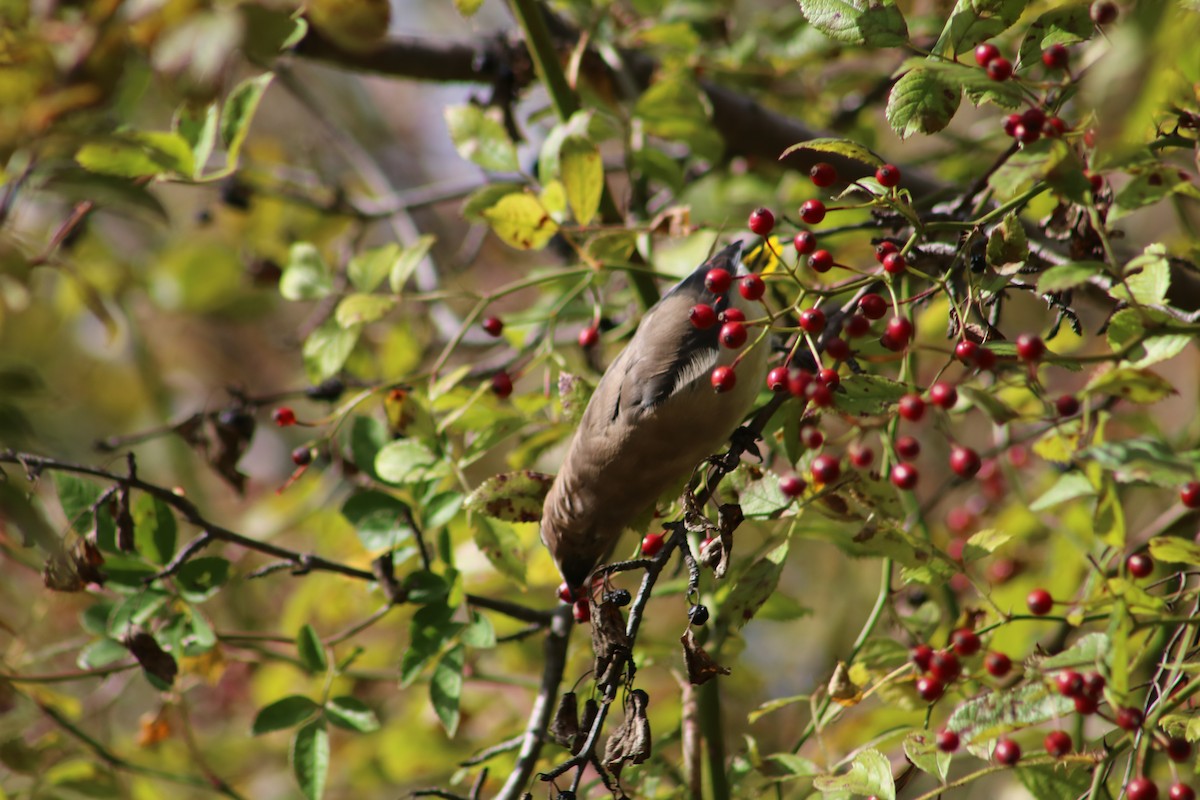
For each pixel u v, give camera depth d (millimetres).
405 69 11961
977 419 15023
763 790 7879
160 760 10992
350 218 13211
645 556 7422
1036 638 10000
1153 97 4301
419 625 8172
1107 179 6723
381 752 11320
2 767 9781
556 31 11523
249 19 5578
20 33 5977
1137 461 5234
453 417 8578
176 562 8039
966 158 12047
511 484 7980
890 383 6320
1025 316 15188
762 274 6633
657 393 7578
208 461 9844
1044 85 6250
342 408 8969
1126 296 5926
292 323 18438
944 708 9602
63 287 13984
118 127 8031
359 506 8508
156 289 15086
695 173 12547
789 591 15023
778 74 11750
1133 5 5848
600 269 8766
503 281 16750
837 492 6801
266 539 11898
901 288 7465
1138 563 6336
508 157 8898
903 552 6594
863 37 6559
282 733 11766
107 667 8969
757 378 7461
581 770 5969
